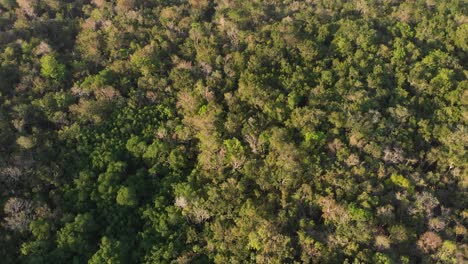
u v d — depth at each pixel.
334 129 69.69
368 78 77.81
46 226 59.59
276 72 80.12
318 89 75.12
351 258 56.88
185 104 75.62
